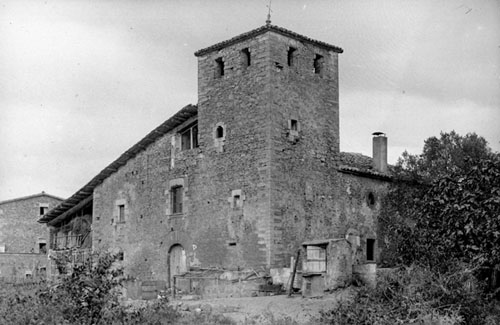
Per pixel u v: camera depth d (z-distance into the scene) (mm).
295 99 27234
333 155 28516
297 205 26500
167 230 30141
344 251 21844
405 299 16016
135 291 26766
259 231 25625
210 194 28047
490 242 17203
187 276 26859
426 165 30109
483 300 16656
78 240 37938
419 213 19141
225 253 26938
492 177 17750
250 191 26297
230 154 27391
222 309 19406
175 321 17094
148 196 31641
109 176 34406
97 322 16031
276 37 26781
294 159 26750
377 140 32375
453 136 30078
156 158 31453
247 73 27141
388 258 29766
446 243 17750
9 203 51000
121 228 33094
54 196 52500
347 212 28625
